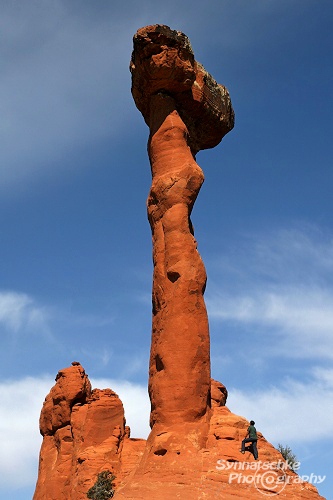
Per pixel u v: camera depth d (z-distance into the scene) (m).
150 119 36.06
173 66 34.69
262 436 30.03
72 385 42.50
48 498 39.88
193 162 34.34
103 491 35.34
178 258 32.00
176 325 30.86
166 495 26.61
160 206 33.41
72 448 41.03
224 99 38.28
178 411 29.56
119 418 40.62
